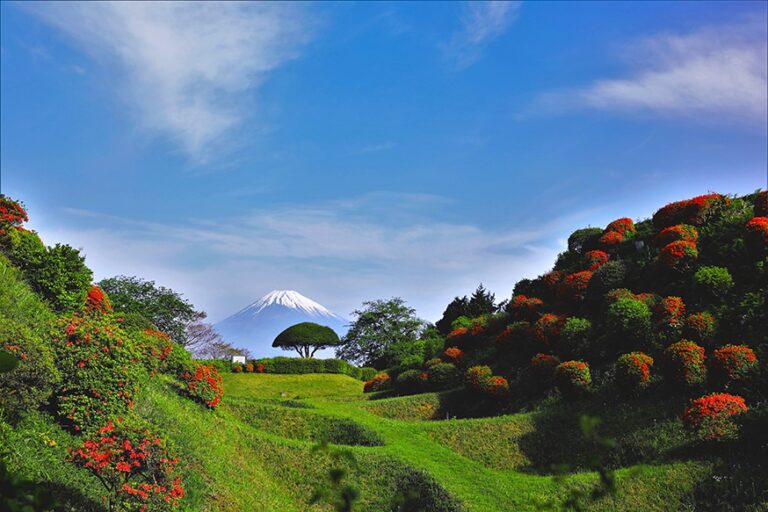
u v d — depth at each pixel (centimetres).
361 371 5184
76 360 1516
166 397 2089
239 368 4862
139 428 1376
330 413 2631
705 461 1827
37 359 1305
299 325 6278
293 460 2092
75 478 1285
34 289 2088
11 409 1277
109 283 5312
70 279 2178
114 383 1561
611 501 1766
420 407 3023
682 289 2780
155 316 5244
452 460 2259
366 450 2181
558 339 3031
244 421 2542
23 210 2253
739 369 2133
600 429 2286
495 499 1920
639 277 3041
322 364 4981
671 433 2072
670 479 1792
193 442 1866
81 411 1483
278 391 4241
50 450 1327
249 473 1956
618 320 2645
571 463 2197
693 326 2423
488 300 5528
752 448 1795
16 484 313
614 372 2555
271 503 1806
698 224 3191
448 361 3522
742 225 2911
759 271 2597
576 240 3966
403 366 3966
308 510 1861
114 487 1284
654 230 3472
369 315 6425
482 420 2575
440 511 1816
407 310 6550
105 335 1605
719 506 1652
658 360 2470
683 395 2247
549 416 2497
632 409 2325
